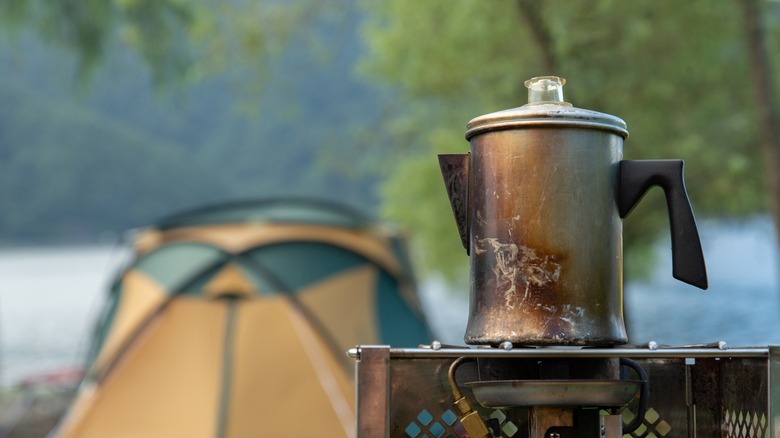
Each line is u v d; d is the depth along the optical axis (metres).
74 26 11.23
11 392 9.58
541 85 1.62
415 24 10.22
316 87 83.25
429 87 10.79
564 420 1.50
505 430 1.60
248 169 101.88
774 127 9.11
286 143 103.12
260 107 11.88
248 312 6.05
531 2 9.14
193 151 109.25
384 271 6.67
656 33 9.58
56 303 27.72
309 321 6.07
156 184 99.38
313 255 6.41
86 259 63.62
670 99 9.82
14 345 16.73
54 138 99.56
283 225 6.52
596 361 1.51
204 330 5.98
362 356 1.47
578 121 1.50
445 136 10.45
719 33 9.80
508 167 1.51
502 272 1.50
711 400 1.66
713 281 21.05
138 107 110.62
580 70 9.47
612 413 1.60
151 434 5.64
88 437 5.69
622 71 9.55
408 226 10.91
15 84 102.94
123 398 5.80
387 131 12.30
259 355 5.89
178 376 5.84
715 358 1.66
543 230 1.49
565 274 1.48
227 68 11.54
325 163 12.66
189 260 6.27
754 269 21.94
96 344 6.40
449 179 1.60
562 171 1.50
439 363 1.58
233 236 6.39
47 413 8.64
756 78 9.21
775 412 1.46
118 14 11.34
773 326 12.84
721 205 10.27
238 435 5.58
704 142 9.70
